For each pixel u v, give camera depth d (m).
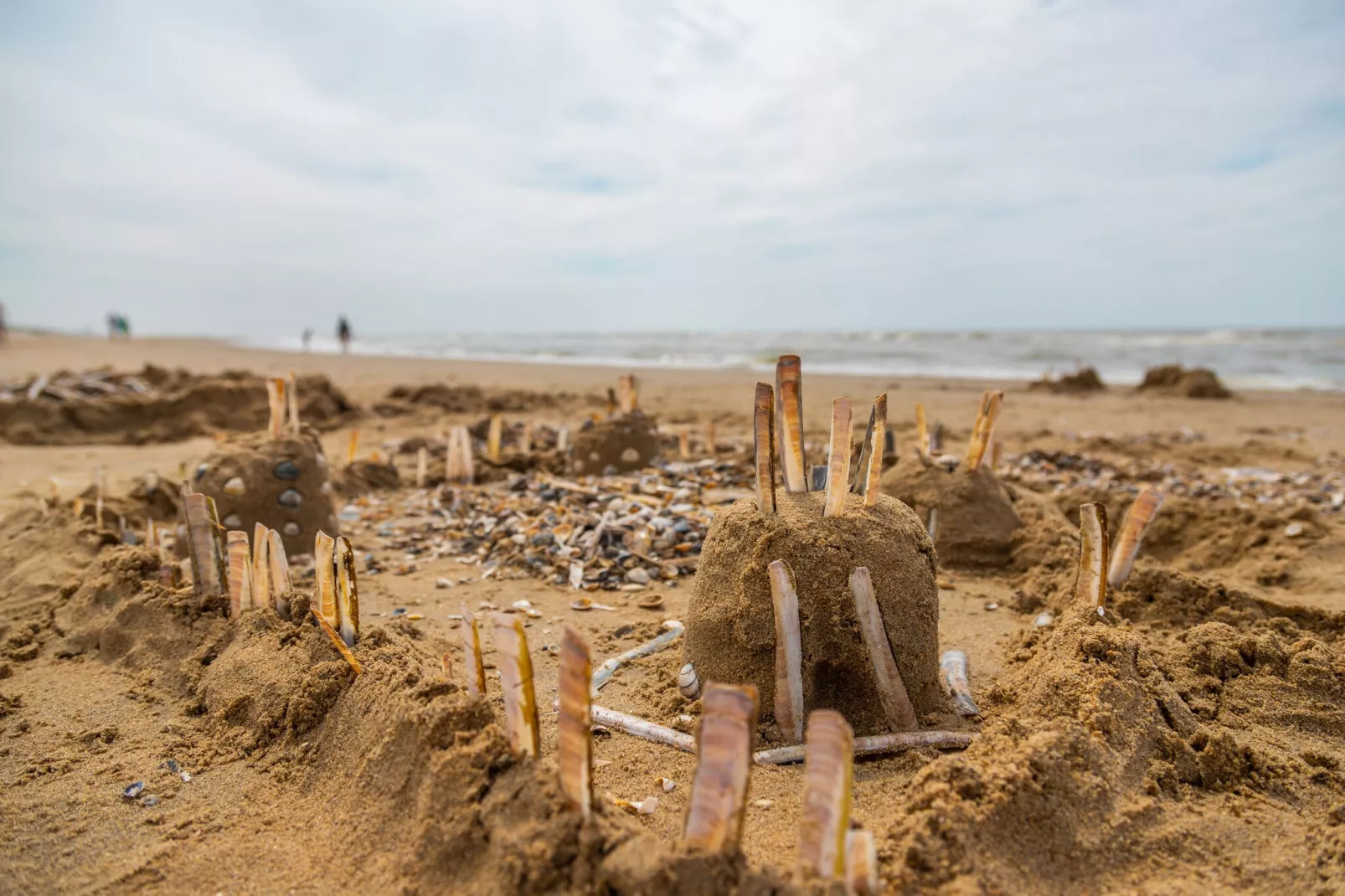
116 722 3.36
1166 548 6.43
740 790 1.99
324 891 2.31
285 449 5.71
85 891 2.35
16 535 5.53
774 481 3.21
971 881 2.10
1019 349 36.91
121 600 4.26
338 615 3.32
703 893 1.90
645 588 5.22
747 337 70.00
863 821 2.50
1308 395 17.16
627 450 7.82
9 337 43.00
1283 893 2.27
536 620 4.70
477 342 60.69
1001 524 5.65
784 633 2.95
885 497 3.48
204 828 2.63
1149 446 11.01
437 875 2.19
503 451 9.70
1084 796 2.46
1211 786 2.77
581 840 2.01
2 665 3.86
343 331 34.16
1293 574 5.48
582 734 2.11
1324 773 2.84
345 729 2.89
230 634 3.67
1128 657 3.13
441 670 3.56
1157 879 2.31
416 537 6.37
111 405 11.95
